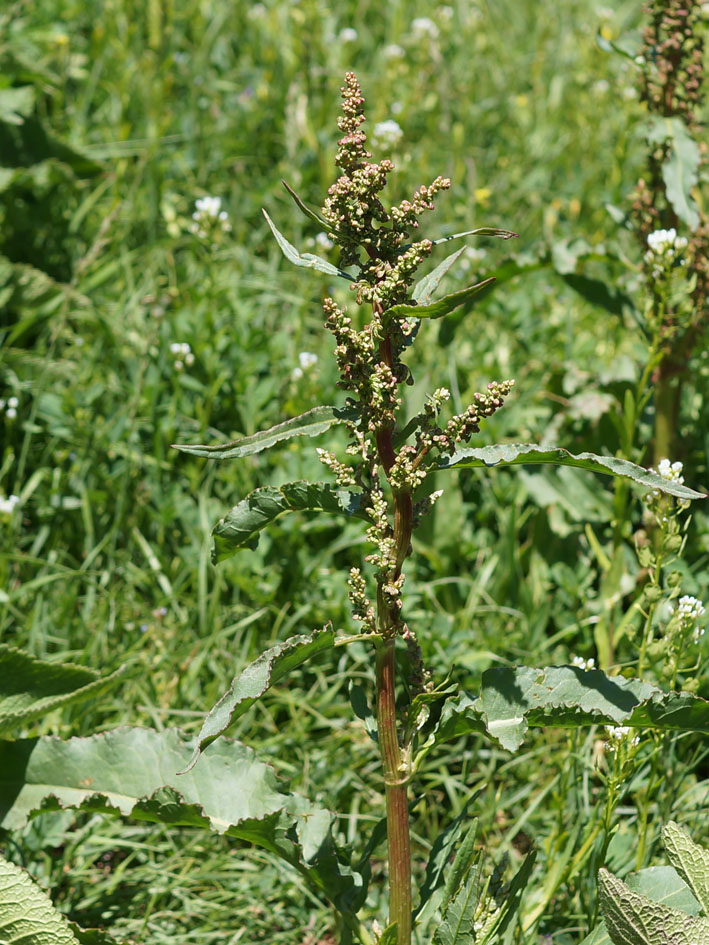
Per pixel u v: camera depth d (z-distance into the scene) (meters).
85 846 3.49
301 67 6.91
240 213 6.05
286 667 2.42
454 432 2.42
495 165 7.00
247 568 4.28
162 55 6.80
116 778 2.99
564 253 4.31
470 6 8.47
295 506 2.61
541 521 4.40
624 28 8.37
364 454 2.52
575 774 3.37
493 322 5.53
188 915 3.34
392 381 2.40
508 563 4.27
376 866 3.58
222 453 2.49
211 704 3.86
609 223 6.37
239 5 7.74
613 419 4.05
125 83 6.60
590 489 4.37
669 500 3.19
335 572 4.36
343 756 3.81
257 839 2.80
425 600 4.29
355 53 7.71
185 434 4.74
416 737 2.65
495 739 2.55
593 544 4.14
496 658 3.87
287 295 5.33
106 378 5.00
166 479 4.66
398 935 2.62
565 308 5.61
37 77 6.19
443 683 2.61
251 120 6.66
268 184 6.17
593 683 2.61
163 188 6.09
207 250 5.45
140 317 5.19
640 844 3.12
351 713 3.95
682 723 2.58
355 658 4.13
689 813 3.45
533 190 6.68
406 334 2.47
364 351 2.41
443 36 7.62
